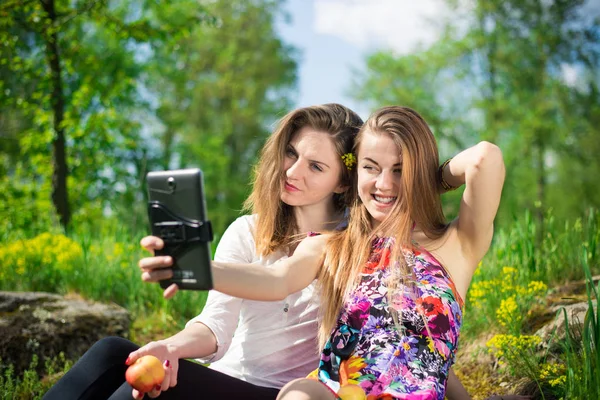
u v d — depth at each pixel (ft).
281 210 8.68
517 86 67.72
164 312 15.21
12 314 12.42
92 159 44.34
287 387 6.24
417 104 71.77
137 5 49.03
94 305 13.65
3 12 33.35
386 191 7.86
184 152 71.61
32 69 36.68
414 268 7.34
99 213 44.16
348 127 8.62
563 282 12.66
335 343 7.09
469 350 11.23
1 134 52.90
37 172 43.57
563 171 69.51
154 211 6.19
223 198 80.43
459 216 7.86
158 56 61.52
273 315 8.01
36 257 17.62
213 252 17.47
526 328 10.82
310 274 7.59
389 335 6.90
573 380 8.43
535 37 67.31
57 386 6.81
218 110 82.84
